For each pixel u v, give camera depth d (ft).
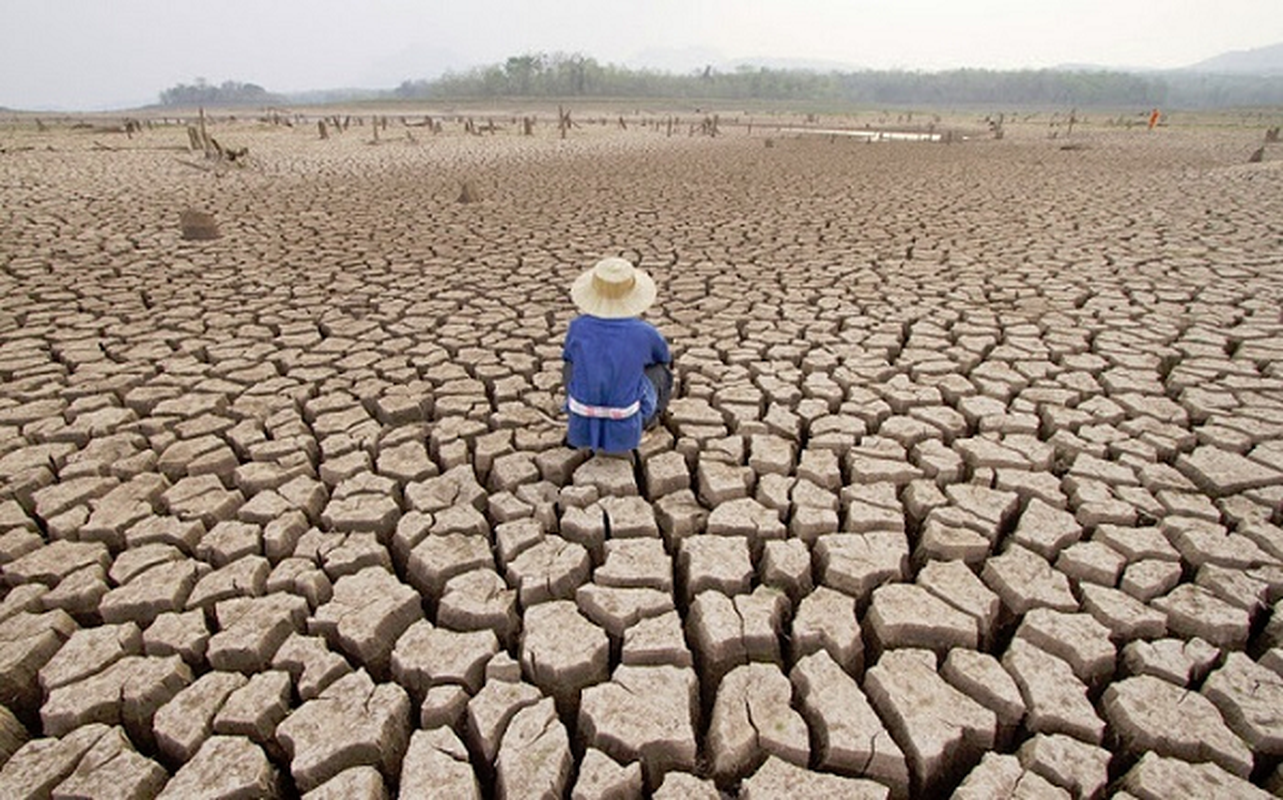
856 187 43.39
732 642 7.82
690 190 41.78
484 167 53.16
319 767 6.35
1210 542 9.17
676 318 18.47
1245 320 17.47
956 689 7.26
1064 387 13.97
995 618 8.39
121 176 45.16
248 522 9.98
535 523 9.80
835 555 9.06
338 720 6.75
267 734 6.82
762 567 9.20
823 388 13.80
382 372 14.87
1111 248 25.54
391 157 60.44
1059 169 53.31
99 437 12.09
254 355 15.78
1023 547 9.35
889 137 100.63
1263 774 6.59
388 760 6.70
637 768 6.34
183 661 7.63
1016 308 18.89
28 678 7.45
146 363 15.21
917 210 34.65
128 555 9.09
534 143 77.97
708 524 9.82
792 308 19.06
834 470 11.07
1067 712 6.86
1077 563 8.90
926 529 9.70
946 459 11.27
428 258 24.63
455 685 7.25
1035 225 30.27
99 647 7.59
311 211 33.40
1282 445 11.52
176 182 42.83
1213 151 70.18
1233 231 28.12
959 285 21.11
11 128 120.78
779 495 10.46
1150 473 10.82
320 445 11.95
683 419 12.55
